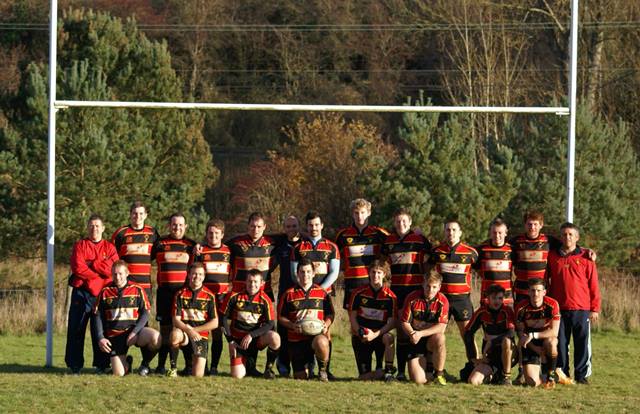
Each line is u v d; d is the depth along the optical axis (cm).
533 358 1864
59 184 3975
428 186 4166
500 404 1659
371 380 1900
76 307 1953
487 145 4697
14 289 4016
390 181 4159
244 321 1902
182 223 1941
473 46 5653
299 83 7088
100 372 1950
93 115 4119
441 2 5638
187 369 1938
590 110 4722
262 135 6950
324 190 5166
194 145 4872
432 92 6831
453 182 4094
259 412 1577
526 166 4475
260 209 5497
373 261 1905
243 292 1909
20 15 6519
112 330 1900
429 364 1912
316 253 1939
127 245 1950
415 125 4184
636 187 4341
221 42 7206
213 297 1898
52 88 2075
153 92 4647
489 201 4131
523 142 4594
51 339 2117
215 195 6250
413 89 6888
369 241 1950
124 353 1906
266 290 1958
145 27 6894
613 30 5309
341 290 3353
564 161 4297
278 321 1916
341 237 1972
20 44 6475
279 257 1970
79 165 3991
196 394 1700
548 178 4206
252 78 7194
